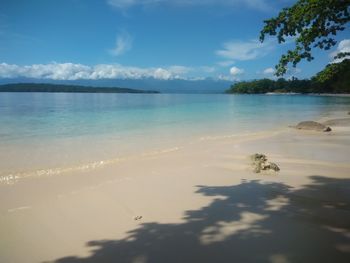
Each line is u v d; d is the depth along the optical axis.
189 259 4.91
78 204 7.23
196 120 28.08
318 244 5.31
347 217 6.41
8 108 44.38
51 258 5.04
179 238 5.56
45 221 6.35
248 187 8.41
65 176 9.47
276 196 7.68
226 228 5.92
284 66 7.40
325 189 8.17
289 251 5.10
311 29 6.78
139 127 22.16
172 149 13.83
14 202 7.33
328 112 40.66
